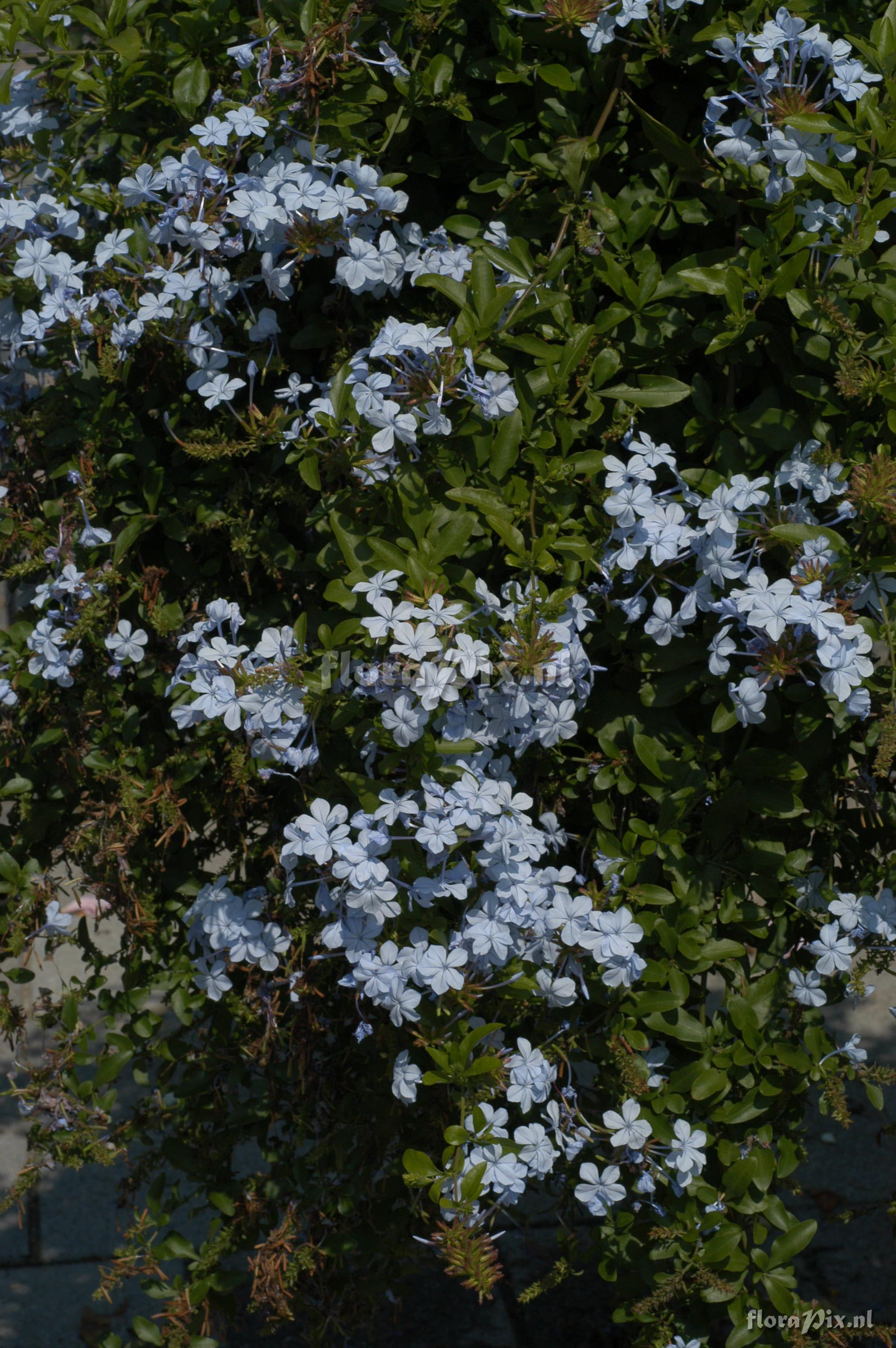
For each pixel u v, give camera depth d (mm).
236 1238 1621
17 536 1589
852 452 1517
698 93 1567
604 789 1549
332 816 1485
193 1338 1599
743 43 1498
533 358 1548
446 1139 1490
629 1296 1567
